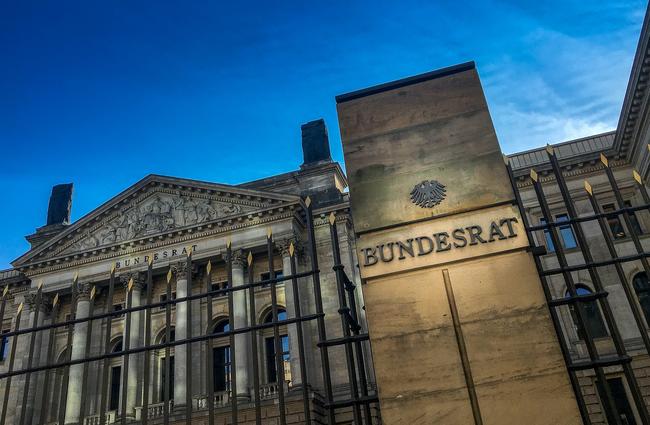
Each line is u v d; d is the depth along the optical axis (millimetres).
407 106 7820
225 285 35969
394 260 6867
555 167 7383
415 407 6172
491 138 7332
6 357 38812
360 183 7414
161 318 36188
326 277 33969
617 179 31438
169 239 36531
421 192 7160
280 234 34750
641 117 27938
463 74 7859
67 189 46906
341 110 8016
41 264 38219
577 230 6969
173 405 31469
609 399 6000
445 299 6574
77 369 34875
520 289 6469
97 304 37438
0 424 7543
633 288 29516
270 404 28125
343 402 6641
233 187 36312
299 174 38844
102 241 38188
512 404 5980
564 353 6258
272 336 34062
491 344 6277
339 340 6953
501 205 6926
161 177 37969
